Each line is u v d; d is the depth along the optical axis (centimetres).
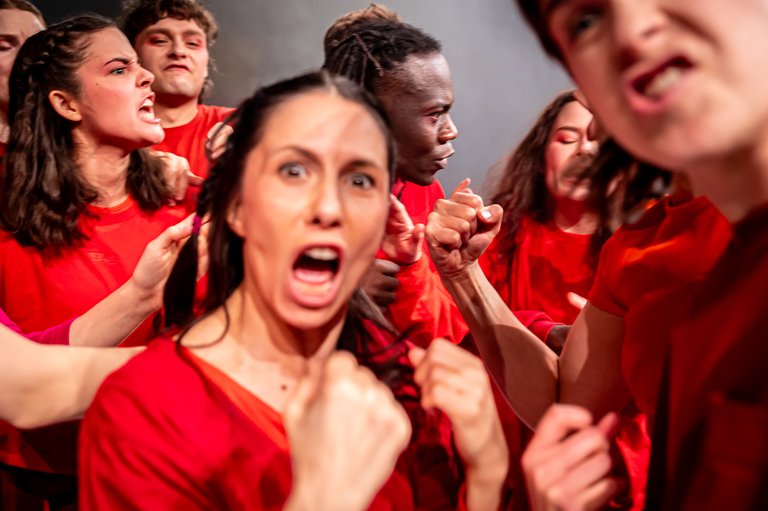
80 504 70
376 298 122
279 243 71
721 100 49
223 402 72
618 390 102
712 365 61
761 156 53
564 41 55
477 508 73
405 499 79
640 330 91
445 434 90
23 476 144
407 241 133
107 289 151
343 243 72
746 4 48
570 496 64
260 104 75
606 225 95
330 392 58
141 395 71
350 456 57
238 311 77
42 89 155
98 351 88
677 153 51
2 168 162
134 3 231
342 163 72
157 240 116
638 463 132
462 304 113
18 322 150
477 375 69
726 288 62
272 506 71
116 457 69
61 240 150
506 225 181
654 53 49
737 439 55
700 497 57
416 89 137
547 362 106
